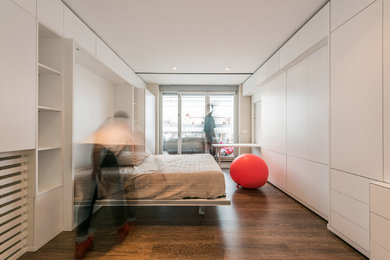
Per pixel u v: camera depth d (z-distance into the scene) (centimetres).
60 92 197
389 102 147
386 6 148
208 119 604
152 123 529
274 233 205
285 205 285
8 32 143
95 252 170
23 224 165
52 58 199
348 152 184
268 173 382
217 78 532
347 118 186
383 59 151
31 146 162
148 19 251
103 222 221
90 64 270
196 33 289
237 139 606
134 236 197
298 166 295
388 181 148
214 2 219
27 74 158
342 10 192
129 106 379
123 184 201
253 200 307
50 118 196
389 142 147
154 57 382
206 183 226
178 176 226
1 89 138
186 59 393
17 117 150
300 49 270
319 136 245
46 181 198
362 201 169
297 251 175
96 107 318
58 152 197
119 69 374
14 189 155
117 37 298
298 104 296
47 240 180
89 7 224
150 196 223
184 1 217
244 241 190
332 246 182
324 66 238
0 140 137
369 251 161
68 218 200
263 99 453
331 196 208
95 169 184
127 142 198
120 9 229
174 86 599
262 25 268
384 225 140
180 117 605
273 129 392
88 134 292
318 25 230
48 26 182
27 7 158
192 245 183
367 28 164
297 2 220
